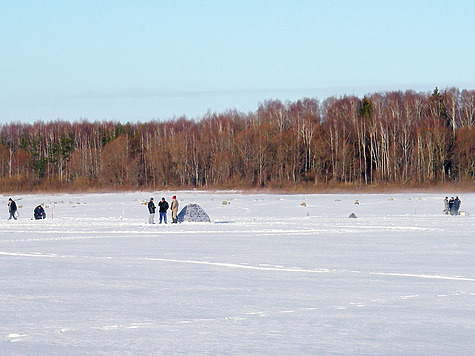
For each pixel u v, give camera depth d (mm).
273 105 172250
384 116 142125
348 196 100375
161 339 13242
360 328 14281
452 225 46531
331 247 32281
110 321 15039
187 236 39656
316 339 13258
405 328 14273
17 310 16391
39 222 54344
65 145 170125
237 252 30312
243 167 137000
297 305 17016
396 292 18969
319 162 133500
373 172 136000
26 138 183500
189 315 15734
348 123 141625
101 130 182375
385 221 51188
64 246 34000
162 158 141875
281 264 25750
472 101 147625
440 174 128375
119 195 117062
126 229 46094
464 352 12266
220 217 58969
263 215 61438
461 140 128000
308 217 57250
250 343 12914
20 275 22938
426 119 139500
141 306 16938
